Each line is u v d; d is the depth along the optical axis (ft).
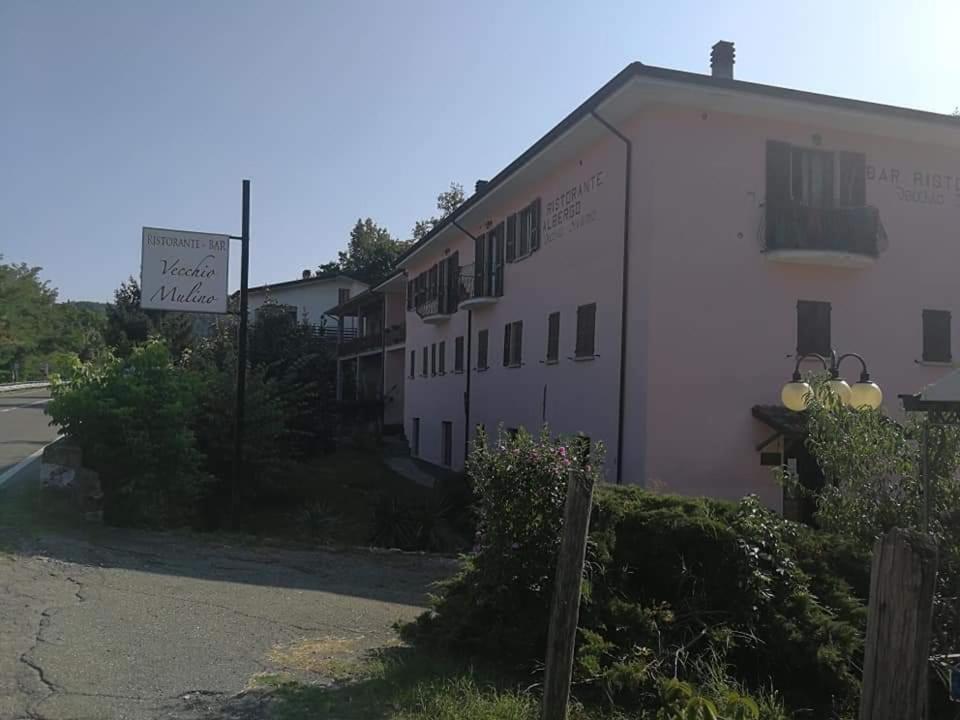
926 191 57.98
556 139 58.29
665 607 18.56
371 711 15.29
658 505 20.58
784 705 17.34
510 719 14.94
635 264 52.26
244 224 43.57
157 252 42.11
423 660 18.35
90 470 37.11
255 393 55.57
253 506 58.75
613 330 54.85
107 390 38.55
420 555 37.55
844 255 52.70
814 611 18.94
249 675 17.43
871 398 30.66
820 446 22.09
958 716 16.97
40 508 36.99
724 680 17.17
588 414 58.23
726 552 19.24
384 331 135.33
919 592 10.75
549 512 18.08
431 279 107.96
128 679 16.76
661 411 50.31
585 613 17.92
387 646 20.17
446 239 97.40
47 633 19.54
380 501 55.01
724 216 52.08
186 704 15.53
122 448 37.76
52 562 27.40
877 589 11.06
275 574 29.63
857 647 18.21
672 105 51.21
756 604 18.76
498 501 18.52
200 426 53.26
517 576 18.21
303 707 15.40
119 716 14.80
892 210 57.00
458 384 92.68
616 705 16.30
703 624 18.42
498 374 78.54
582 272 59.93
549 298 66.08
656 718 15.72
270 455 57.67
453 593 20.62
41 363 220.43
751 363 52.29
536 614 18.15
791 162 54.13
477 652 18.93
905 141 57.52
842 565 20.68
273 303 120.06
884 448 20.52
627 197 53.06
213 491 52.34
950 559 18.63
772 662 18.33
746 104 50.96
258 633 20.99
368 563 34.01
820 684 18.02
